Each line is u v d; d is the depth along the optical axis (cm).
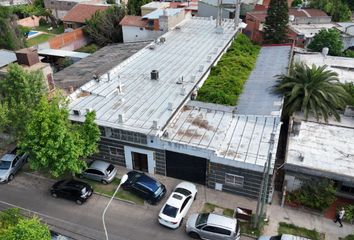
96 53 5197
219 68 3812
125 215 2567
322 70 3353
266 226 2416
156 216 2553
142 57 4028
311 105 3083
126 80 3469
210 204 2617
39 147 2447
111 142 2916
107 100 3116
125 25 5553
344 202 2602
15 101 2766
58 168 2506
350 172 2483
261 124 2941
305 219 2467
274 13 4956
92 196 2748
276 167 2673
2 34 5338
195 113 3042
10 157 3023
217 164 2611
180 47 4297
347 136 2895
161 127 2680
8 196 2786
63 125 2445
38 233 1775
